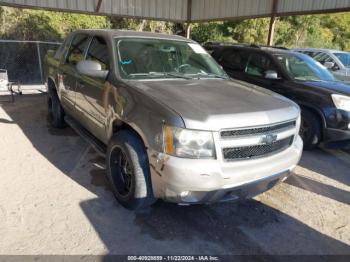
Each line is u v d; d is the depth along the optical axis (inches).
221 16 459.8
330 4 327.0
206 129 98.9
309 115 204.4
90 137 166.4
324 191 154.9
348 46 1187.3
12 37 581.6
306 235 118.9
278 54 240.5
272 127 112.3
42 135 209.3
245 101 118.0
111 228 114.0
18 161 165.5
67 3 418.3
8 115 256.1
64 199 130.3
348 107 190.7
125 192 124.6
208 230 117.2
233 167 103.9
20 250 100.0
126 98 120.6
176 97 113.0
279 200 143.1
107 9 448.1
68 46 198.8
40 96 339.3
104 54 148.9
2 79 323.6
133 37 154.5
